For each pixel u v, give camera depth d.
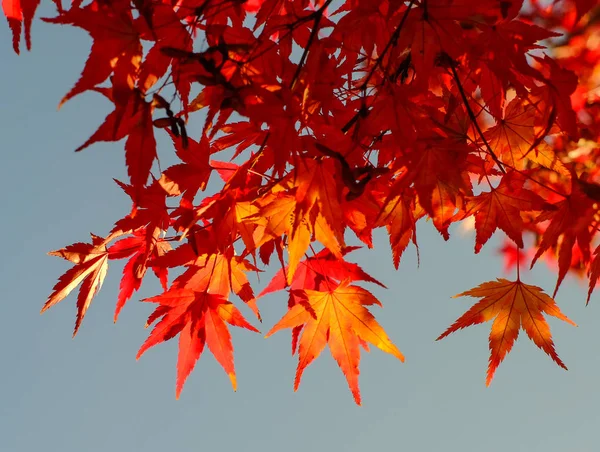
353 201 0.96
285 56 0.96
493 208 0.98
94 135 0.90
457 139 0.96
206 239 0.98
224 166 0.99
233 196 0.96
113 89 0.90
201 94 0.95
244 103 0.92
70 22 0.90
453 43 0.94
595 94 1.06
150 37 0.91
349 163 0.95
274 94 0.93
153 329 1.00
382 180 0.97
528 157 0.98
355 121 0.96
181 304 1.00
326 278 1.01
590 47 1.05
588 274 1.00
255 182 0.97
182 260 0.99
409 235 0.97
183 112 0.95
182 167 0.97
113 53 0.90
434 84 0.99
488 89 0.97
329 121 0.97
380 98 0.95
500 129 0.99
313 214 0.94
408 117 0.94
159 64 0.92
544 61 0.94
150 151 0.91
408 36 0.94
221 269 1.01
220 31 0.93
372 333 1.01
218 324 1.01
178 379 1.00
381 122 0.94
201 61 0.91
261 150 0.96
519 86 0.94
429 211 0.93
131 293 1.01
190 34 0.93
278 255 0.99
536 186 1.04
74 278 1.00
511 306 1.03
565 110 0.94
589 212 0.98
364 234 0.98
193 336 1.00
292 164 0.95
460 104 0.98
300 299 1.02
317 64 0.94
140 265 0.99
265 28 0.96
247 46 0.91
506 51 0.94
